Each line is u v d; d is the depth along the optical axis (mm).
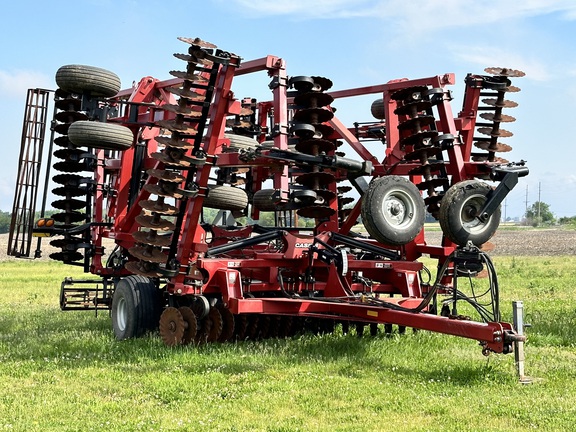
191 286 9625
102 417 6188
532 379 7426
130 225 11711
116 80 10680
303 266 10422
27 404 6625
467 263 8281
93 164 12758
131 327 10398
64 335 10930
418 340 9852
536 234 81000
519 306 7297
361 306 8695
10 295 18656
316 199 9180
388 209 9219
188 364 8383
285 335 10719
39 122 11906
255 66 9297
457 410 6309
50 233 12438
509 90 11328
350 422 6012
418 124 10102
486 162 10586
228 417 6156
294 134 9336
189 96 9102
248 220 13523
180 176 9398
